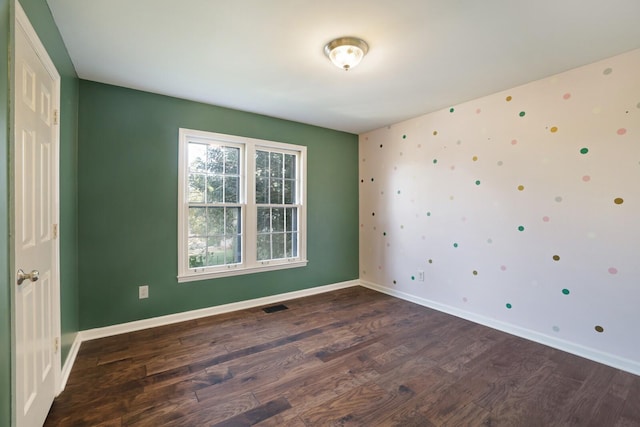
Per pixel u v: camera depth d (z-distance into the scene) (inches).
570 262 94.0
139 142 109.6
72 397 70.4
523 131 104.4
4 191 43.6
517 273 106.3
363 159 171.9
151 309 112.3
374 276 165.6
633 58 82.4
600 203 88.2
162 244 114.1
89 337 101.0
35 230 57.1
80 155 99.3
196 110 121.0
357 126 157.9
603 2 63.0
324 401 70.0
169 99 115.3
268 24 71.1
